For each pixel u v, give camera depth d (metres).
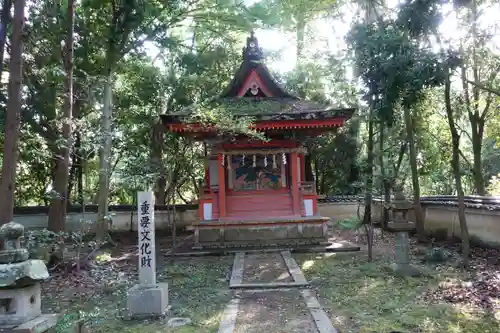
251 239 15.07
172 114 14.05
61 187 12.10
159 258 14.00
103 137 12.07
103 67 16.17
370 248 12.07
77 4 16.22
